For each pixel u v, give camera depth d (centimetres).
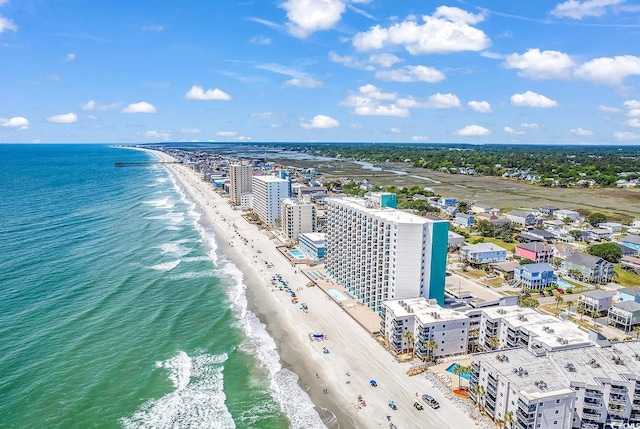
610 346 10375
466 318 11956
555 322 11762
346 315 14762
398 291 13800
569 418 8600
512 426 8669
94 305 15062
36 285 16638
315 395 10381
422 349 11725
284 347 12619
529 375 9088
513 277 18650
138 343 12656
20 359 11525
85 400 10019
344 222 16838
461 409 9744
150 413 9675
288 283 17862
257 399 10250
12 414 9462
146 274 18425
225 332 13475
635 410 8994
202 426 9312
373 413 9688
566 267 19275
